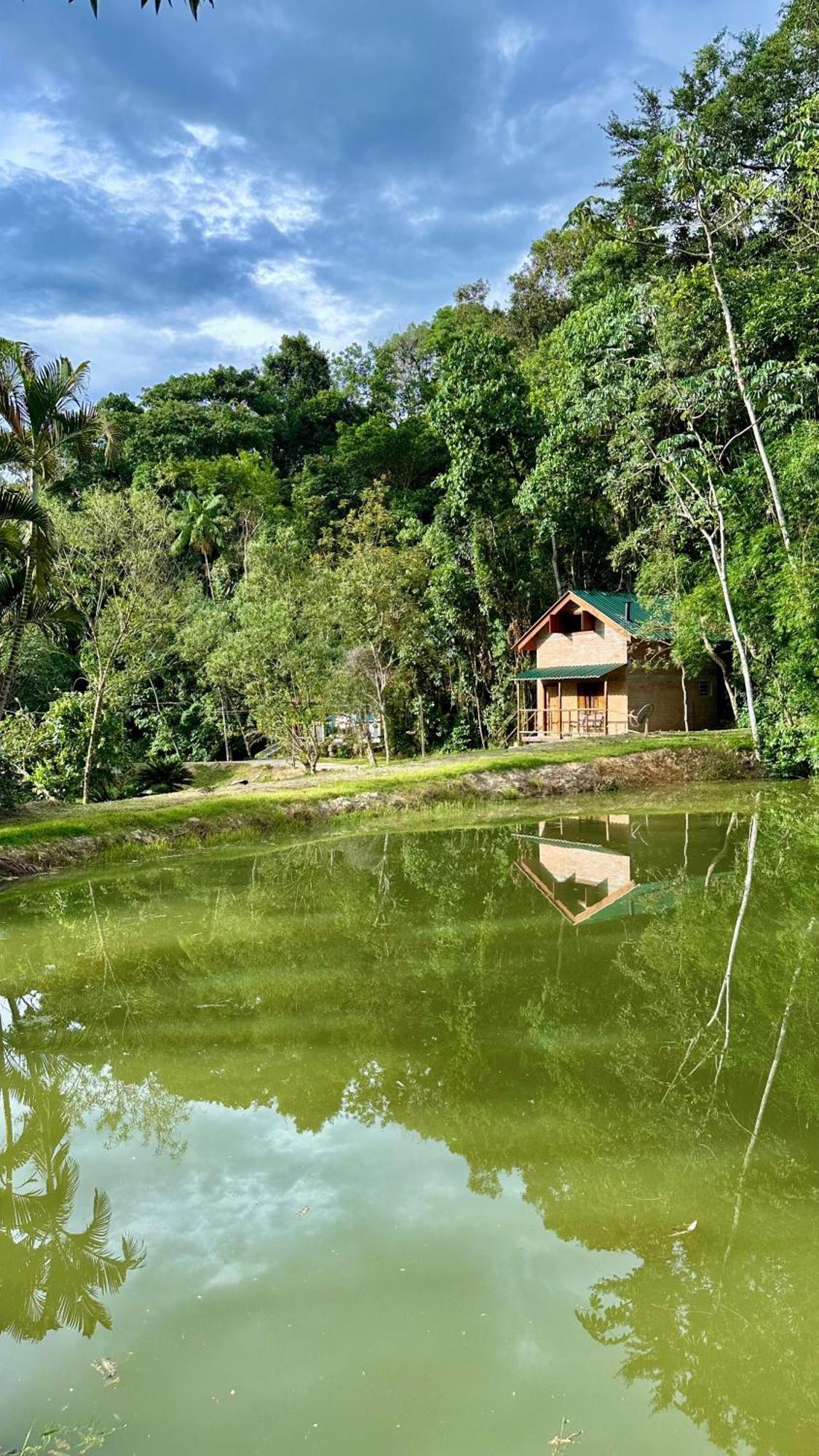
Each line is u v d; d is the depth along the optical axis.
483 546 34.41
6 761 21.72
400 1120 5.09
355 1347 3.19
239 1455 2.71
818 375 22.34
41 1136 5.11
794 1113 5.02
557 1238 3.88
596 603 31.52
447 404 33.53
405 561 34.69
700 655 28.38
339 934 9.45
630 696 30.55
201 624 30.53
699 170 22.75
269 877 13.05
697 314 24.03
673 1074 5.60
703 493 25.52
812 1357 3.10
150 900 11.74
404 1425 2.82
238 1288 3.56
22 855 14.18
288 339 68.19
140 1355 3.20
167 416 54.47
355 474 52.84
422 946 8.80
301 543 34.91
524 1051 6.03
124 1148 4.90
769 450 22.72
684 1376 3.02
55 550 17.53
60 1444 2.78
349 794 19.28
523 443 33.88
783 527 21.17
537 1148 4.69
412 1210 4.11
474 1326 3.29
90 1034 6.73
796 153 20.61
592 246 39.41
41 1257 3.88
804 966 7.76
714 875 11.73
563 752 23.86
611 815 17.80
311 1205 4.19
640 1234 3.88
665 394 25.22
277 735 26.58
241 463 51.88
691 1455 2.65
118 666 27.72
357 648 31.33
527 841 15.23
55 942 9.66
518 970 7.88
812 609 19.75
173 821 16.69
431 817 18.38
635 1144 4.70
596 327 28.69
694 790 21.23
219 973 8.20
